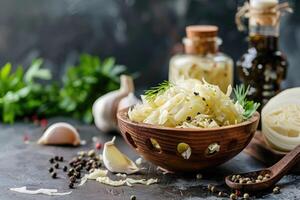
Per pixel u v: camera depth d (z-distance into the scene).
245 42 1.17
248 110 0.75
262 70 0.88
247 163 0.80
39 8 1.21
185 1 1.18
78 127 1.00
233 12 1.17
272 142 0.79
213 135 0.70
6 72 1.07
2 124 1.02
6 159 0.83
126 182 0.74
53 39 1.22
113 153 0.77
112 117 0.95
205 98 0.73
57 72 1.23
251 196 0.69
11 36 1.22
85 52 1.22
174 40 1.20
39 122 1.03
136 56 1.22
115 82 1.06
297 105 0.78
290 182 0.74
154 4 1.19
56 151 0.87
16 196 0.70
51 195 0.70
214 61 0.90
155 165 0.78
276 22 0.88
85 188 0.72
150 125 0.71
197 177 0.75
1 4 1.20
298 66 1.19
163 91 0.77
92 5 1.20
